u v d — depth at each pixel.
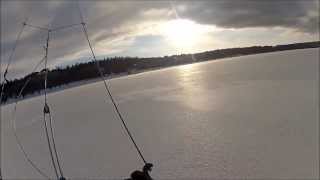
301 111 20.36
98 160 21.31
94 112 35.72
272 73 32.97
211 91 33.31
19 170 21.75
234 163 16.55
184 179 16.53
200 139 20.48
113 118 31.69
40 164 22.47
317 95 22.56
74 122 32.41
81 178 19.25
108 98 43.31
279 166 15.30
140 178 5.23
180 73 59.28
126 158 20.84
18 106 42.16
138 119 29.14
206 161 17.69
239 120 22.03
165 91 40.72
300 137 17.42
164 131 23.97
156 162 18.98
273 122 20.14
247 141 18.52
